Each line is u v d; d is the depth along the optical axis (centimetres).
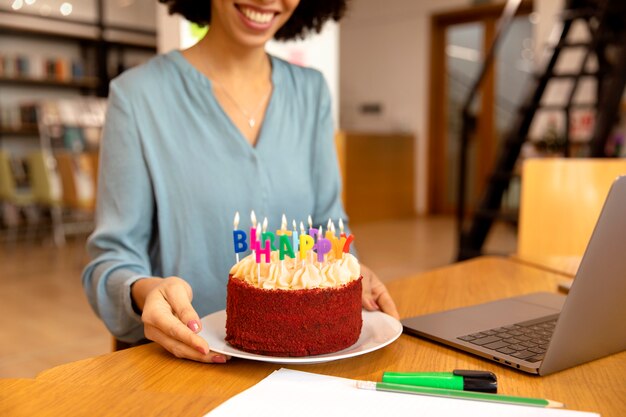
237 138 117
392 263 470
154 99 114
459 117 782
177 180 114
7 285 409
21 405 63
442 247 543
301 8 144
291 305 74
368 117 842
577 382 70
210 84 117
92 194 521
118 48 705
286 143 125
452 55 778
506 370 74
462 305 103
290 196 123
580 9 430
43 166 547
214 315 89
